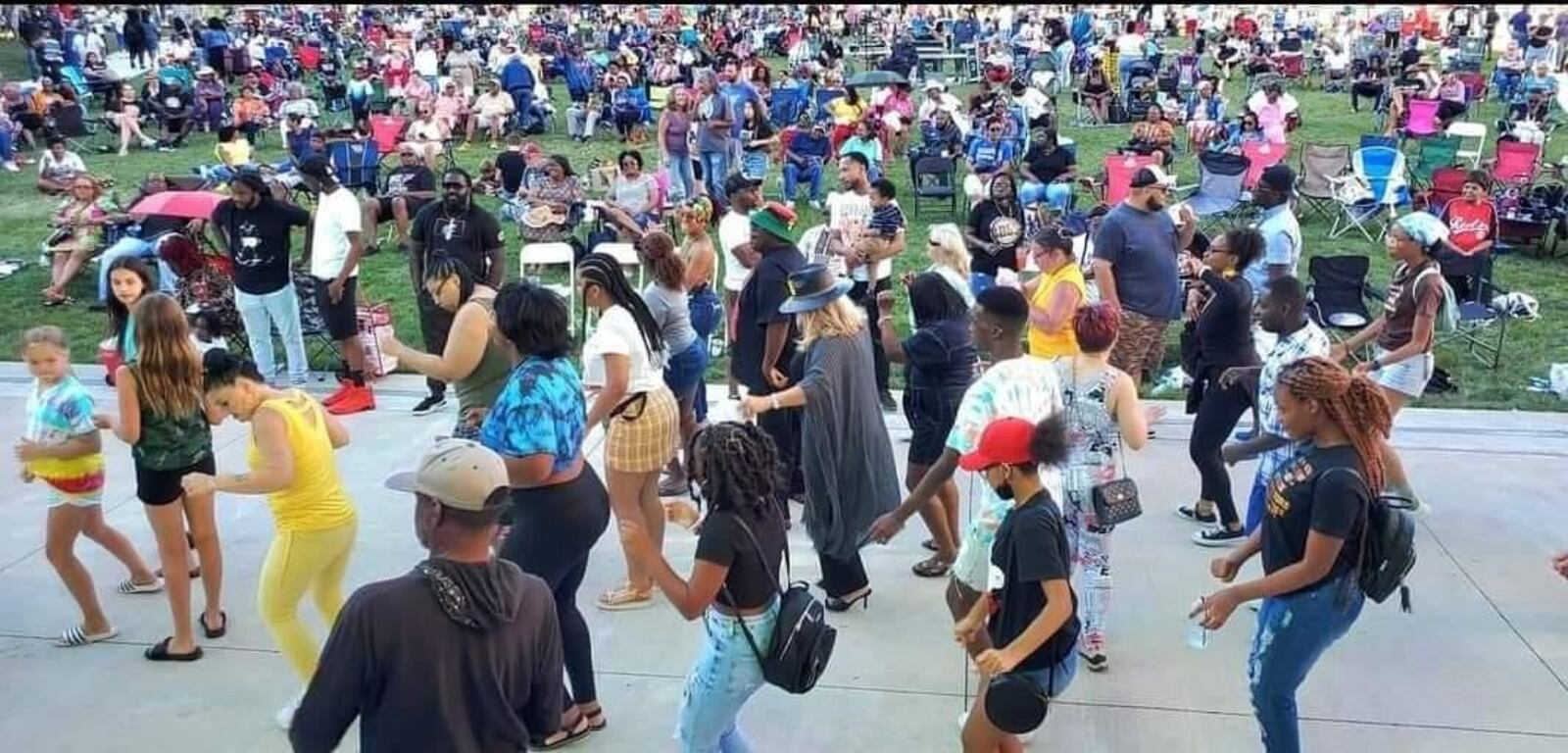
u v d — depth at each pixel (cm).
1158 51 2617
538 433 416
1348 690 501
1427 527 659
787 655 363
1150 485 718
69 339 1039
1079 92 2233
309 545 438
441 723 270
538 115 2145
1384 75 2308
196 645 529
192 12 3325
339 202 851
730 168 1559
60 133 1959
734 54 2609
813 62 2530
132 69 2795
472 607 271
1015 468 354
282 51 2728
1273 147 1447
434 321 727
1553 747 463
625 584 582
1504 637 543
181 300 927
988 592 375
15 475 741
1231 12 3362
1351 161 1420
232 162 1600
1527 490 707
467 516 274
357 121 2028
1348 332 1001
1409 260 617
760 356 641
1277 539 375
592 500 441
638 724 480
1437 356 964
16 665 523
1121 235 724
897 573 611
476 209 789
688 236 765
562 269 1251
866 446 539
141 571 579
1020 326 474
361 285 1201
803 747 467
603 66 2598
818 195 1566
